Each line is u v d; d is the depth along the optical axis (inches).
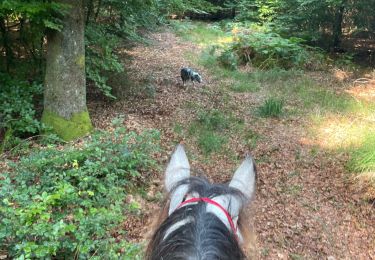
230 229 66.6
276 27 558.9
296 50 467.5
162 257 59.4
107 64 284.0
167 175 85.4
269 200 200.2
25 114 235.9
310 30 515.5
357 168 224.7
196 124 279.4
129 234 163.6
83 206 161.8
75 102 241.1
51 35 232.5
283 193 206.8
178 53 509.7
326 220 188.7
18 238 134.5
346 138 267.6
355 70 448.8
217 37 639.1
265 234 175.3
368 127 280.8
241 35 506.3
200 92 357.4
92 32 283.9
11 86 253.1
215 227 61.7
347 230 183.5
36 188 158.9
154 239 68.3
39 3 217.9
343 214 193.8
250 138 267.3
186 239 59.1
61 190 143.4
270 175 222.8
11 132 228.2
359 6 460.8
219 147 247.3
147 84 356.2
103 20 333.1
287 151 250.8
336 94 365.1
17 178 172.9
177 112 300.8
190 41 594.9
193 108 312.3
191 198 72.2
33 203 136.3
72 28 233.0
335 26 503.5
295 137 271.4
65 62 234.5
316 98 352.2
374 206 200.1
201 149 245.8
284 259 162.2
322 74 436.1
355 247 173.5
